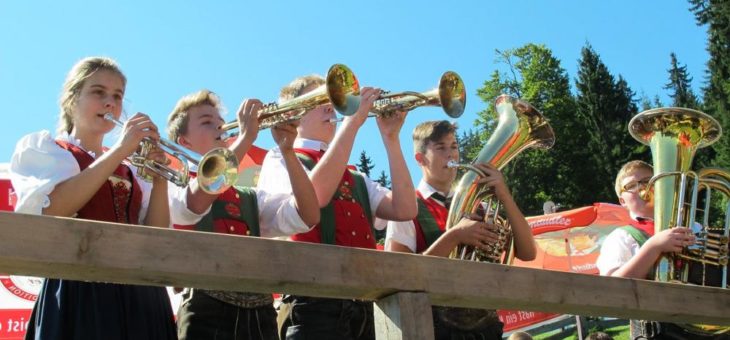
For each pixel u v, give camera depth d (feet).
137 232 10.01
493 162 18.97
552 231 35.47
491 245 17.78
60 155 13.16
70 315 12.52
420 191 19.26
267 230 16.12
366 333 16.24
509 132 19.15
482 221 17.97
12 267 9.58
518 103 19.38
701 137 19.42
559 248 37.17
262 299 14.93
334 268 11.28
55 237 9.53
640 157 147.95
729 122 133.80
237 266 10.55
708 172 19.24
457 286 12.30
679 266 18.26
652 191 19.65
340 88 15.47
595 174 148.05
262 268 10.72
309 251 11.14
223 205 15.75
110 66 14.39
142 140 13.70
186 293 14.79
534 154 146.82
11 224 9.34
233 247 10.59
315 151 17.62
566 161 149.18
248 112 15.51
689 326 18.03
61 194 12.66
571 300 13.39
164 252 10.12
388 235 18.51
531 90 155.84
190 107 16.55
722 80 150.61
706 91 160.76
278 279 10.81
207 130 16.39
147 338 12.95
